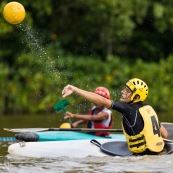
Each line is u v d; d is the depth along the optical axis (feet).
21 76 151.94
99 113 90.27
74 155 73.87
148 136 71.36
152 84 156.35
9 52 156.87
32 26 155.43
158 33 173.47
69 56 159.53
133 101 71.77
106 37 166.30
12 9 77.66
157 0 167.32
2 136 98.78
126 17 159.84
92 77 155.22
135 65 159.63
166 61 167.02
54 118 131.95
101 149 74.08
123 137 87.61
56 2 168.25
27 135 82.28
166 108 154.20
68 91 66.69
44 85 149.59
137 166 65.36
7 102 151.74
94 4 158.71
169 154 71.87
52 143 77.51
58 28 169.07
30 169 64.95
